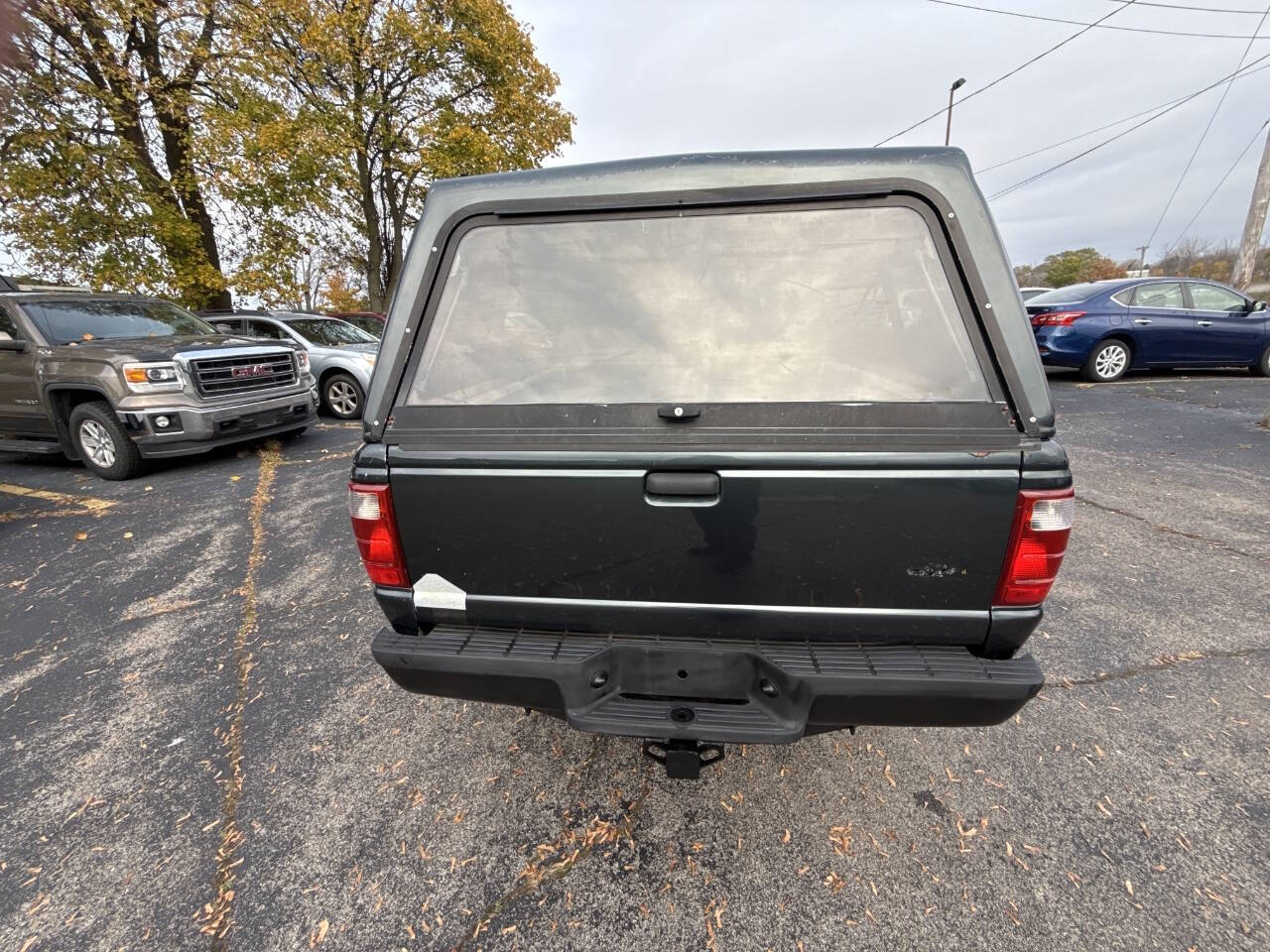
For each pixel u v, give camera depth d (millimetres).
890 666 1527
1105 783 2018
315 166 12812
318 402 9016
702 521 1543
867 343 1520
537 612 1707
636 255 1628
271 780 2150
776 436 1491
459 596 1734
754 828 1893
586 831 1906
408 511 1679
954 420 1448
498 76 13875
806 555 1533
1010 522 1442
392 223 17109
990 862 1759
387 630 1833
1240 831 1829
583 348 1619
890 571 1516
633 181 1616
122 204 11266
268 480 5805
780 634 1618
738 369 1550
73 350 5715
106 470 5895
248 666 2844
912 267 1527
